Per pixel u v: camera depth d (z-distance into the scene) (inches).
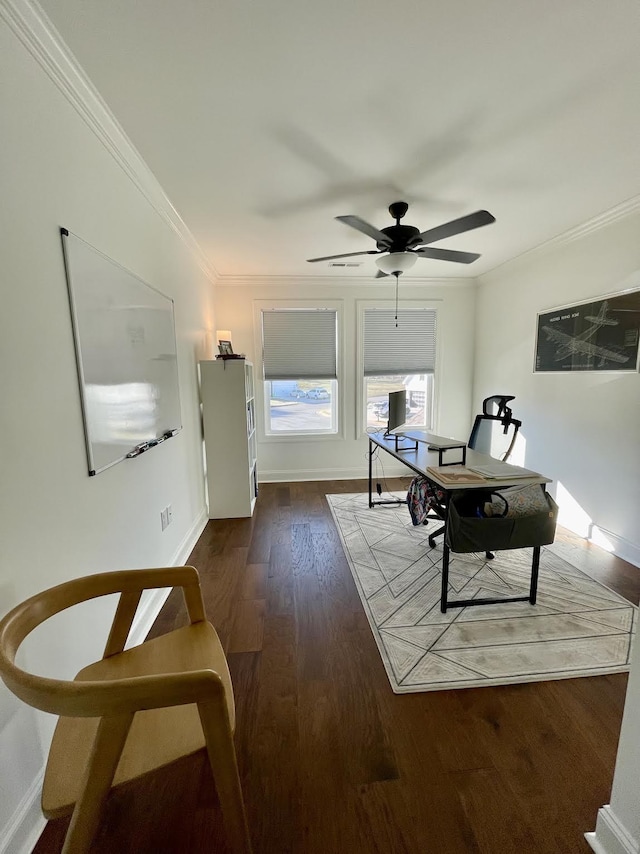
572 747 50.1
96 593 42.9
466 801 43.7
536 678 61.2
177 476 102.9
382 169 80.4
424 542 112.9
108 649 44.6
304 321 173.2
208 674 29.8
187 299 117.6
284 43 49.2
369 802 43.7
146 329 80.0
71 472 52.0
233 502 135.0
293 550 109.0
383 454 185.0
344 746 50.4
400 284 173.3
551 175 83.7
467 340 180.5
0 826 36.8
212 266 147.6
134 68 52.3
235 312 168.4
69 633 50.3
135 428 73.2
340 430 181.3
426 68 53.6
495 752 49.5
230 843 33.7
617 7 44.9
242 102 59.8
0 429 39.1
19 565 41.4
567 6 44.9
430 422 185.2
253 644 70.2
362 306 173.2
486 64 53.1
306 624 75.7
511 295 149.9
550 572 94.3
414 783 45.7
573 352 118.2
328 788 45.3
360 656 66.7
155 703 28.7
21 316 42.5
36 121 45.8
